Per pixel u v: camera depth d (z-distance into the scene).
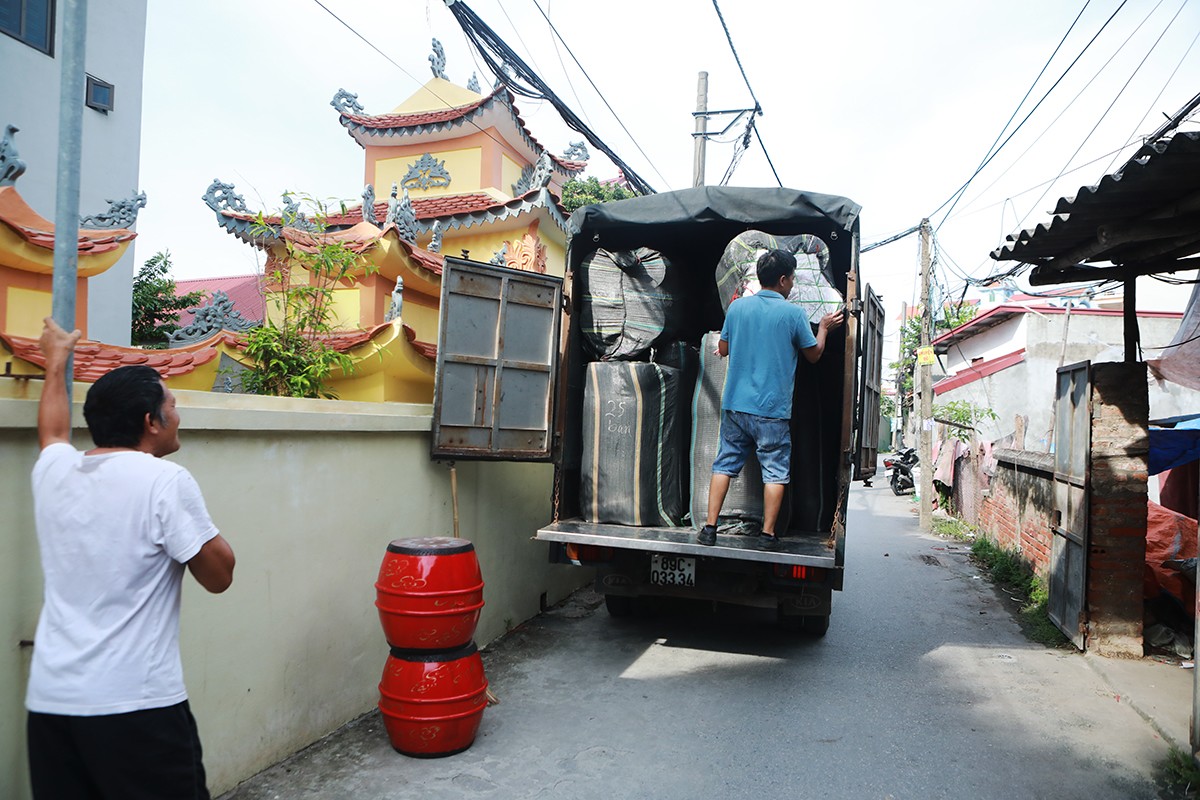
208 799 2.41
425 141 11.42
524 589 6.53
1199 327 7.41
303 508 3.92
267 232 6.83
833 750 4.11
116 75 10.46
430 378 6.72
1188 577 6.16
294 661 3.86
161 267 11.95
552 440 5.72
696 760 3.95
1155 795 3.64
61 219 2.69
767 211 5.47
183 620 3.20
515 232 9.88
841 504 5.10
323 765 3.76
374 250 6.88
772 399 5.02
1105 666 5.49
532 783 3.65
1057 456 6.76
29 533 2.69
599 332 5.93
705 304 6.80
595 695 4.86
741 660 5.69
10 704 2.63
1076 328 16.59
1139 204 4.59
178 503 2.25
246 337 5.31
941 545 11.72
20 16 9.05
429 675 3.83
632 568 5.54
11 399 2.59
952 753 4.09
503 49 6.54
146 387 2.37
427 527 5.05
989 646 6.17
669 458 5.82
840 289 6.14
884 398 36.88
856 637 6.39
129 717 2.13
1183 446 7.80
